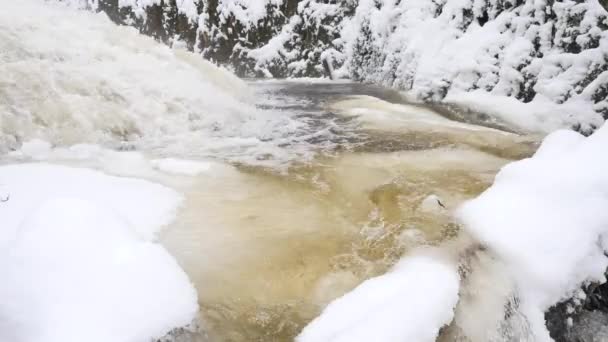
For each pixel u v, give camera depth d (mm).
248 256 2943
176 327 2000
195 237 3141
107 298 1895
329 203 3959
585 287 3131
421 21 12078
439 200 3877
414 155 5480
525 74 8828
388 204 3902
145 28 19906
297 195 4109
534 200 3393
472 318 2480
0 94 5156
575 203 3277
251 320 2385
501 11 10281
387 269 2807
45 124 5297
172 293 2064
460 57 10117
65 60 6273
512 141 6059
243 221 3469
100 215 2342
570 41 8461
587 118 7309
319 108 9008
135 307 1912
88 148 5168
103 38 7539
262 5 17203
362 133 6672
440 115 8922
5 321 1754
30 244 2033
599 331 3207
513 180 3744
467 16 10922
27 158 4668
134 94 6434
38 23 6785
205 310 2400
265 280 2699
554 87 8047
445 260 2840
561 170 3543
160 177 4379
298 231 3346
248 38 17625
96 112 5789
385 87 12609
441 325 2234
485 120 8484
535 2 9234
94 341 1734
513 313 2691
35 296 1841
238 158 5262
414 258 2865
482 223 3322
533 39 9055
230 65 18016
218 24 18062
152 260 2148
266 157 5332
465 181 4457
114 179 4016
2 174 3854
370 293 2445
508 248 3043
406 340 2049
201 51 18453
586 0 8398
